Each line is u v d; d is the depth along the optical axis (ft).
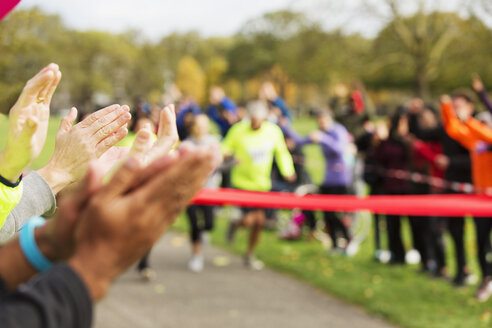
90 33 162.91
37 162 16.72
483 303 16.63
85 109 13.20
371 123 24.12
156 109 19.03
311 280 19.30
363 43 94.12
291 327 15.10
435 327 14.65
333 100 25.36
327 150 22.48
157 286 18.70
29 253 1.69
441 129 18.33
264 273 20.65
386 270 20.72
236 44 203.82
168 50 282.97
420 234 19.95
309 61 96.68
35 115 3.00
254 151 19.90
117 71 196.85
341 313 16.26
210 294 17.98
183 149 1.69
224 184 27.25
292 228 25.62
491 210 13.19
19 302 1.49
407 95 151.12
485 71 84.69
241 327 15.07
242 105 33.35
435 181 19.70
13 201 3.07
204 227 20.76
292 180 23.73
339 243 24.88
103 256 1.58
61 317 1.51
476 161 16.39
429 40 90.43
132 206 1.58
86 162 3.50
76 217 1.64
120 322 15.26
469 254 22.89
